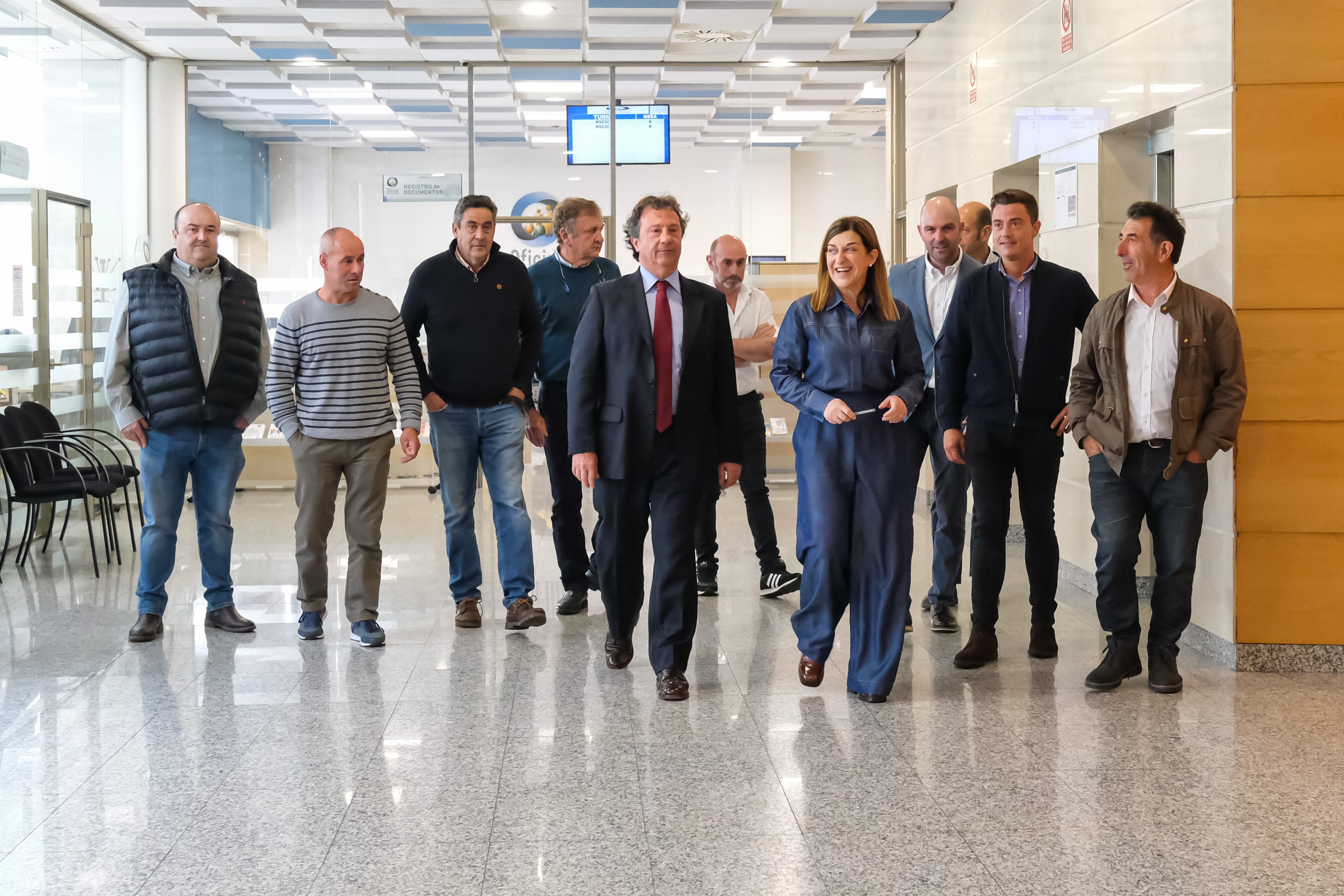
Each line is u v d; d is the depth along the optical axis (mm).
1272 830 2906
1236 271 4371
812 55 10430
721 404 4098
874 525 3934
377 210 10844
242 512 8844
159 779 3332
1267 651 4391
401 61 10469
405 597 5848
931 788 3197
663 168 11109
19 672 4508
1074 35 6176
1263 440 4363
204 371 4973
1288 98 4320
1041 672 4375
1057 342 4363
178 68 10320
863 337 3914
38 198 8070
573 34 9695
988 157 7742
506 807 3092
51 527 7410
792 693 4121
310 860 2777
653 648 4098
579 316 5305
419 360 5004
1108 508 4109
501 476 5094
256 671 4484
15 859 2801
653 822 2982
